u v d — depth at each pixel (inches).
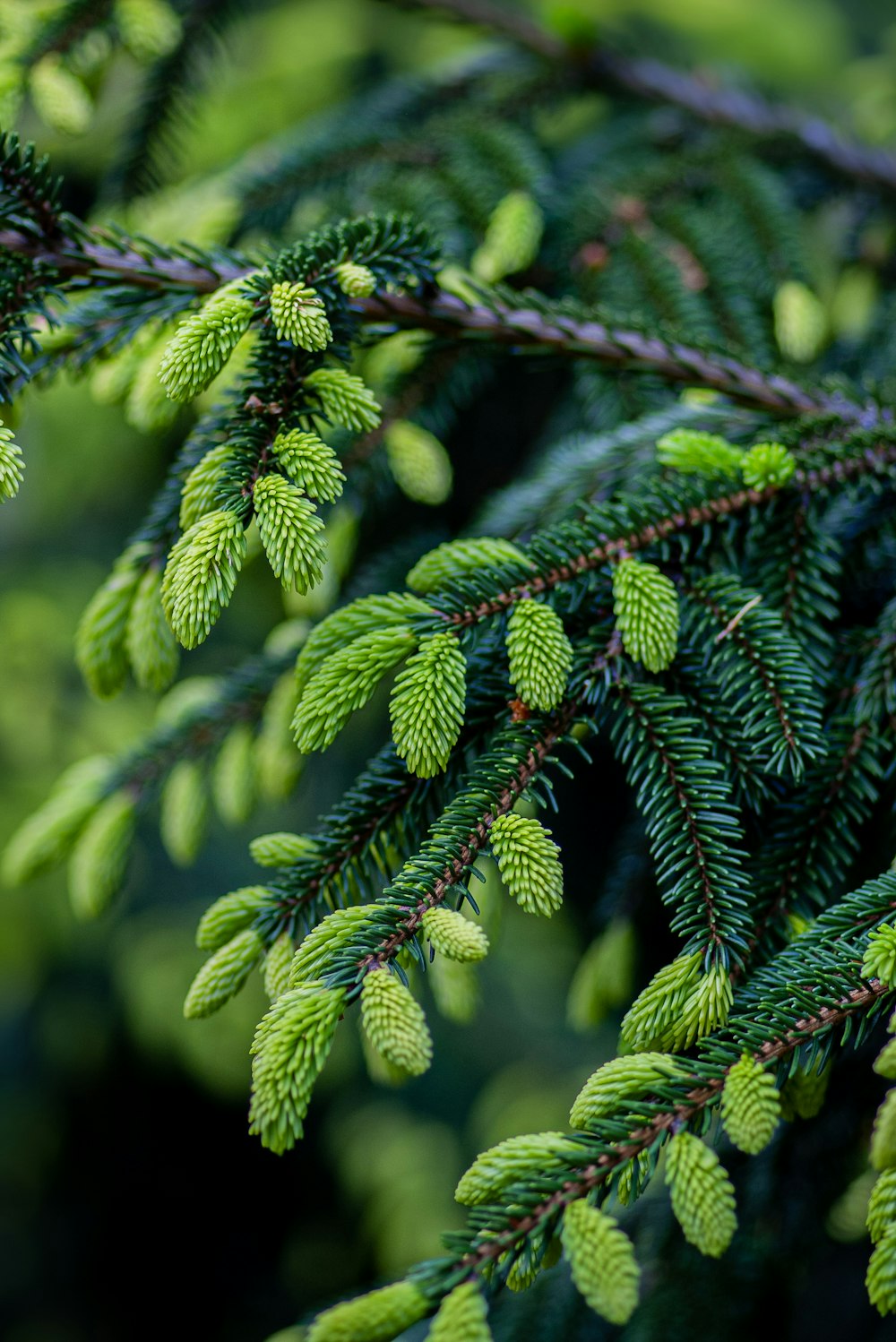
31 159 48.1
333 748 117.2
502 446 93.2
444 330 49.8
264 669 52.7
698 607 48.4
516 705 47.8
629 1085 45.8
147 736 52.7
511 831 46.6
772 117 62.9
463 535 53.0
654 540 48.6
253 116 88.6
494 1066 121.3
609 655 47.9
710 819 47.2
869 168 62.2
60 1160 146.3
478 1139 114.3
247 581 104.0
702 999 46.3
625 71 63.4
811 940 46.6
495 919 50.5
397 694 47.1
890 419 49.9
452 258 54.0
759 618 48.1
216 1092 122.0
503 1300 51.5
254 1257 154.3
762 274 55.1
